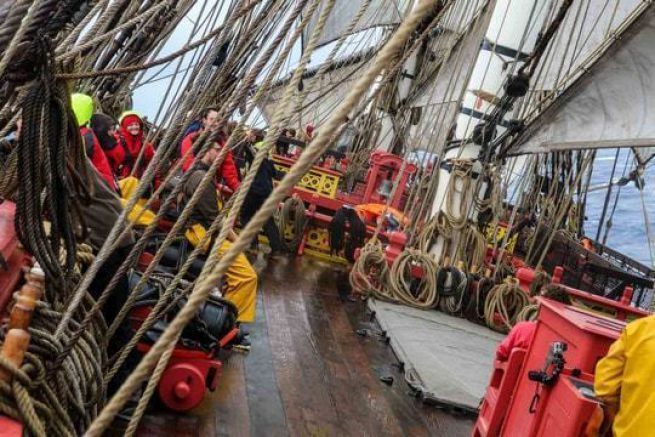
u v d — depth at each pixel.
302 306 9.60
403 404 6.85
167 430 5.06
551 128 10.31
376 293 10.71
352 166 17.78
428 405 6.96
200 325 5.36
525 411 4.64
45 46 2.68
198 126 8.42
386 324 9.22
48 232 4.13
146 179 3.56
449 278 11.16
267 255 12.56
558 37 11.82
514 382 5.05
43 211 3.34
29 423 2.54
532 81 12.36
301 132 18.88
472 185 12.06
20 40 2.46
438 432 6.38
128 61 8.73
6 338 2.62
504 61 12.47
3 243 3.18
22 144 2.80
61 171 3.00
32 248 2.98
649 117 8.56
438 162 11.32
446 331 9.80
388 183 15.70
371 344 8.63
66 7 2.68
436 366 7.91
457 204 11.98
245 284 7.09
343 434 5.82
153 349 1.57
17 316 2.69
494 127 11.69
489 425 5.14
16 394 2.56
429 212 12.52
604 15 11.25
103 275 4.69
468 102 12.90
